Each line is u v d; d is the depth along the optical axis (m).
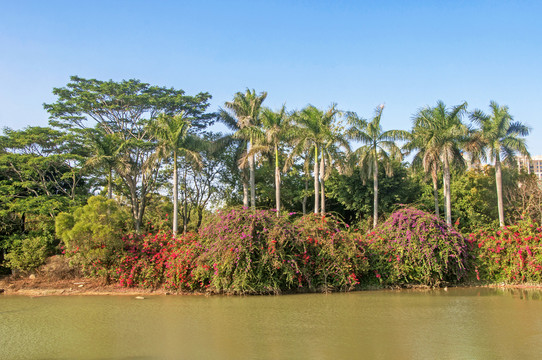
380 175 34.72
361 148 31.17
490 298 14.31
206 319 11.40
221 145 34.66
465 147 31.02
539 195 36.38
